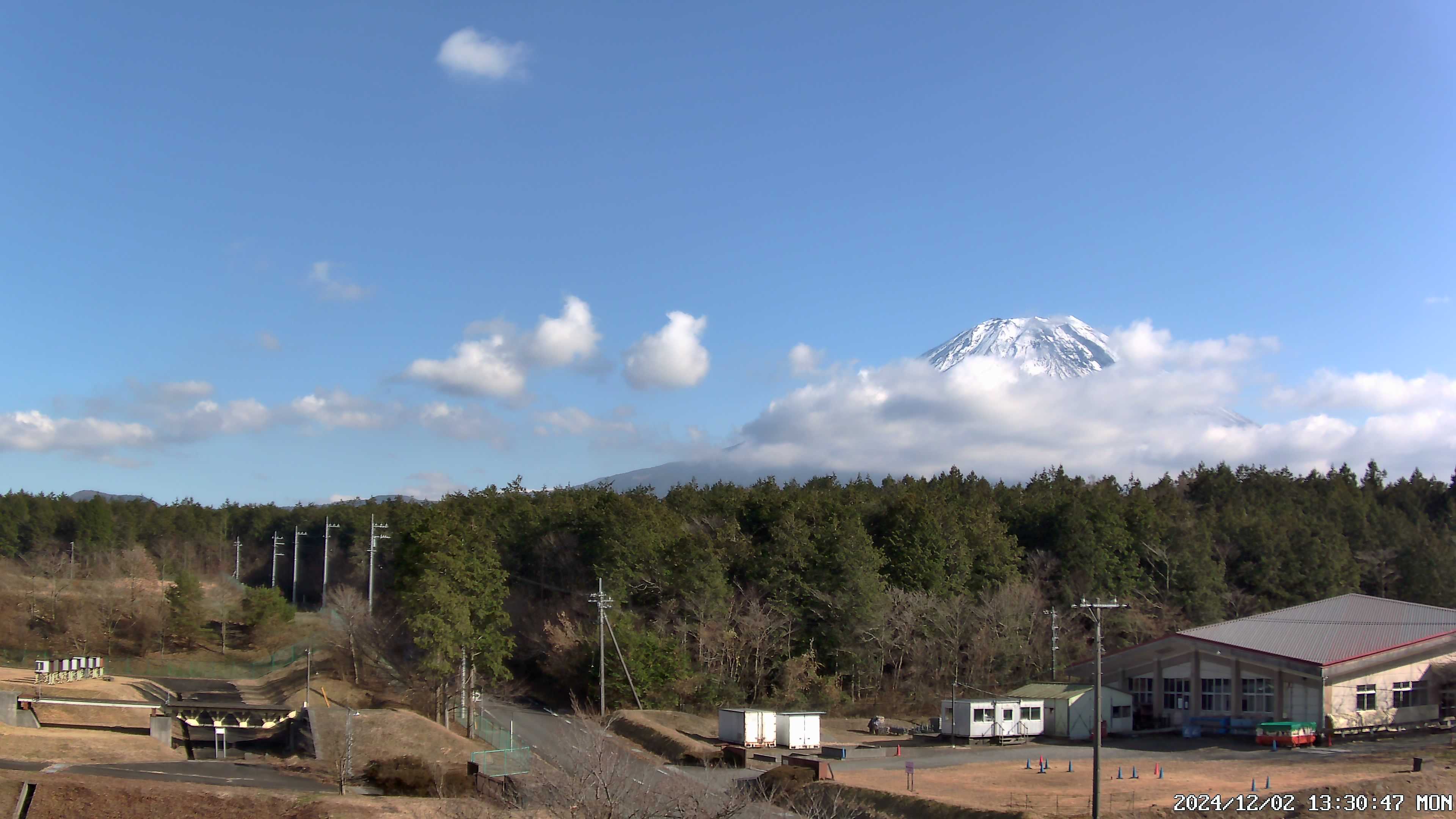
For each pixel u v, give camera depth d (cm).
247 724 5500
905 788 4738
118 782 3931
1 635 8912
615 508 8819
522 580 9231
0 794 3766
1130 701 7000
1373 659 6469
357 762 4828
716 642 7819
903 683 8412
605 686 7150
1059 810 4094
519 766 4575
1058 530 9794
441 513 6944
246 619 9781
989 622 8456
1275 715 6569
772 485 11738
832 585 8369
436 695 6438
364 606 8475
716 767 5441
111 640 9356
